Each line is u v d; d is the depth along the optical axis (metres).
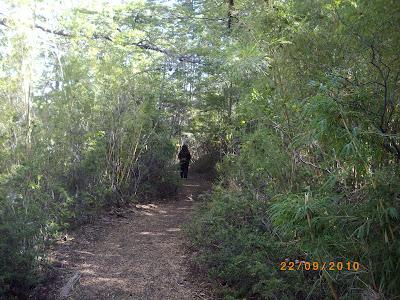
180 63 15.14
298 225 3.07
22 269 5.02
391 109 3.29
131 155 11.05
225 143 12.16
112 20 13.49
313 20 4.50
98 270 6.08
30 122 6.75
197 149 21.17
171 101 14.71
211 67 12.95
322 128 2.93
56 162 7.52
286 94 4.90
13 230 4.95
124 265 6.32
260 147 5.67
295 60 4.66
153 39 15.01
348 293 3.29
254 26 5.32
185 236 7.68
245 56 4.87
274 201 4.90
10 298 4.79
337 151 3.21
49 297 5.16
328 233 2.98
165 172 12.47
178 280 5.76
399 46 3.41
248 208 5.86
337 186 3.61
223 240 5.92
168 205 11.41
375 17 3.43
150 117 11.24
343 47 4.13
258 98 5.28
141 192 11.40
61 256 6.52
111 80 9.81
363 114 3.08
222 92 12.65
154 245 7.38
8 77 6.88
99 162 9.13
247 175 6.51
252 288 4.83
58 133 7.68
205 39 13.70
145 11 14.92
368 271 2.99
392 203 2.80
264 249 4.85
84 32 11.54
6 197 5.37
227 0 10.76
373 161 3.19
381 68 3.53
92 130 9.38
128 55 11.64
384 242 2.83
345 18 3.90
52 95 8.18
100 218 9.05
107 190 9.43
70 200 6.91
